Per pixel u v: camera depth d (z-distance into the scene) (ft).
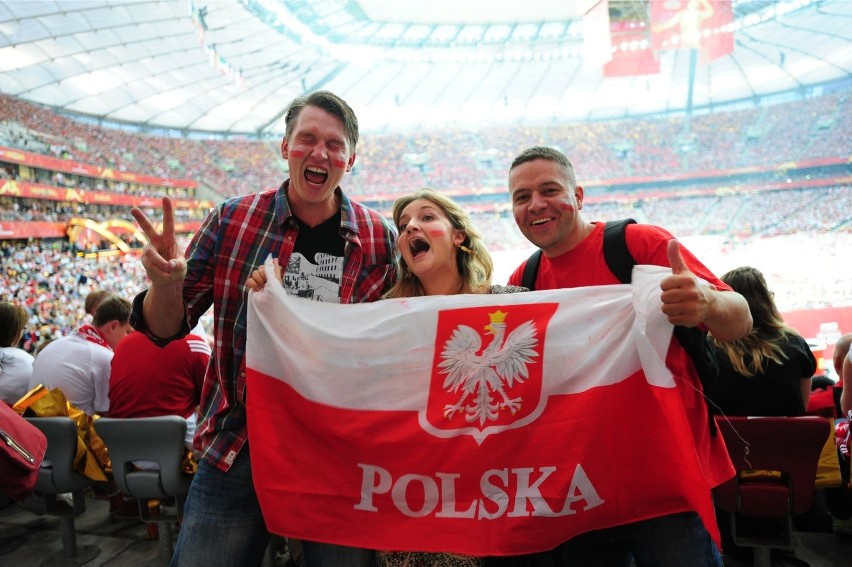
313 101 6.55
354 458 5.98
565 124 142.20
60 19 70.69
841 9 95.04
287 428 6.01
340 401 6.07
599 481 5.71
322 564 6.11
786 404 8.71
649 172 127.13
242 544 6.07
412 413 6.02
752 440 8.05
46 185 82.02
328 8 98.99
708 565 5.89
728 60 118.01
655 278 5.58
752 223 111.45
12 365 13.19
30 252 72.74
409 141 141.59
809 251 88.84
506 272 81.05
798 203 113.60
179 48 88.22
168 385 10.47
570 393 5.86
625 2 68.74
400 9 107.34
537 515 5.72
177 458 9.68
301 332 6.12
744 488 8.17
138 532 12.35
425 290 6.91
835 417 11.43
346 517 5.90
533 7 110.01
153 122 119.96
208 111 119.55
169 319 6.11
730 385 8.82
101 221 91.66
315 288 6.70
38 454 8.38
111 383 10.69
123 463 9.89
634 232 6.74
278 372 6.10
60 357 12.13
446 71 125.08
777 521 8.73
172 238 5.86
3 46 73.97
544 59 120.88
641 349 5.58
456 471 5.88
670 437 5.62
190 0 75.00
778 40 109.70
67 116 104.32
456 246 6.90
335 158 6.44
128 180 103.71
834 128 121.90
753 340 8.70
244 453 6.17
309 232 6.81
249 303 6.15
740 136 128.26
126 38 80.64
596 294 5.97
